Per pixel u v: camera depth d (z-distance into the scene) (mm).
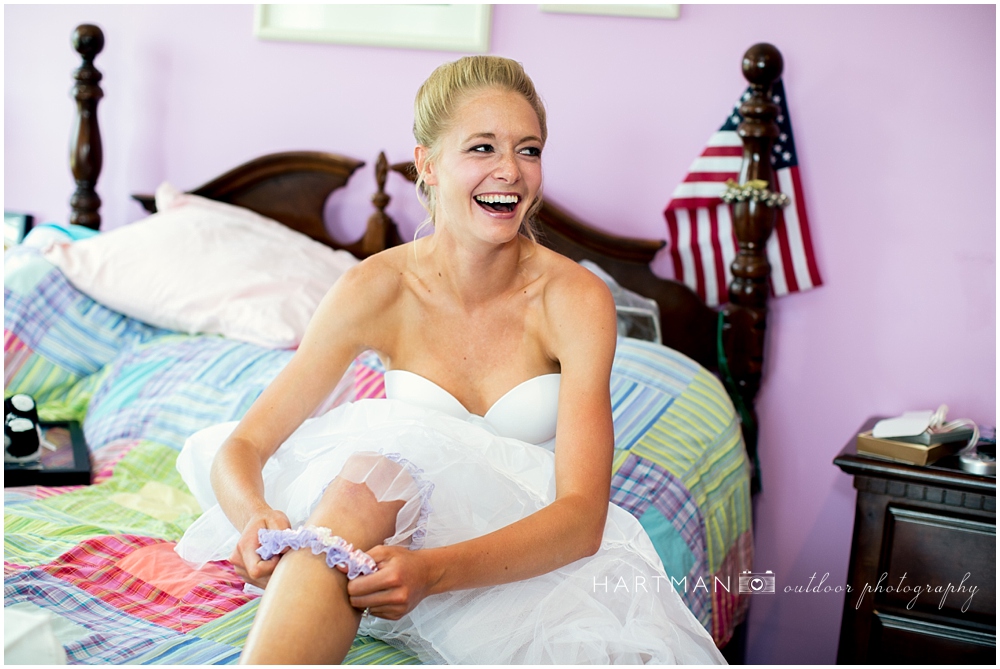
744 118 2180
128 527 1463
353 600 965
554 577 1158
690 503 1708
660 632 1104
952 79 2131
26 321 2064
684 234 2314
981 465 1787
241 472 1190
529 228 1419
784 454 2316
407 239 2531
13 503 1520
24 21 2715
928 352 2191
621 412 1872
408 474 1127
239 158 2623
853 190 2209
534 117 1241
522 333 1373
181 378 1920
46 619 893
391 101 2516
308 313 2111
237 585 1274
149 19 2625
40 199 2773
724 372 2250
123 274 2156
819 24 2205
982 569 1758
